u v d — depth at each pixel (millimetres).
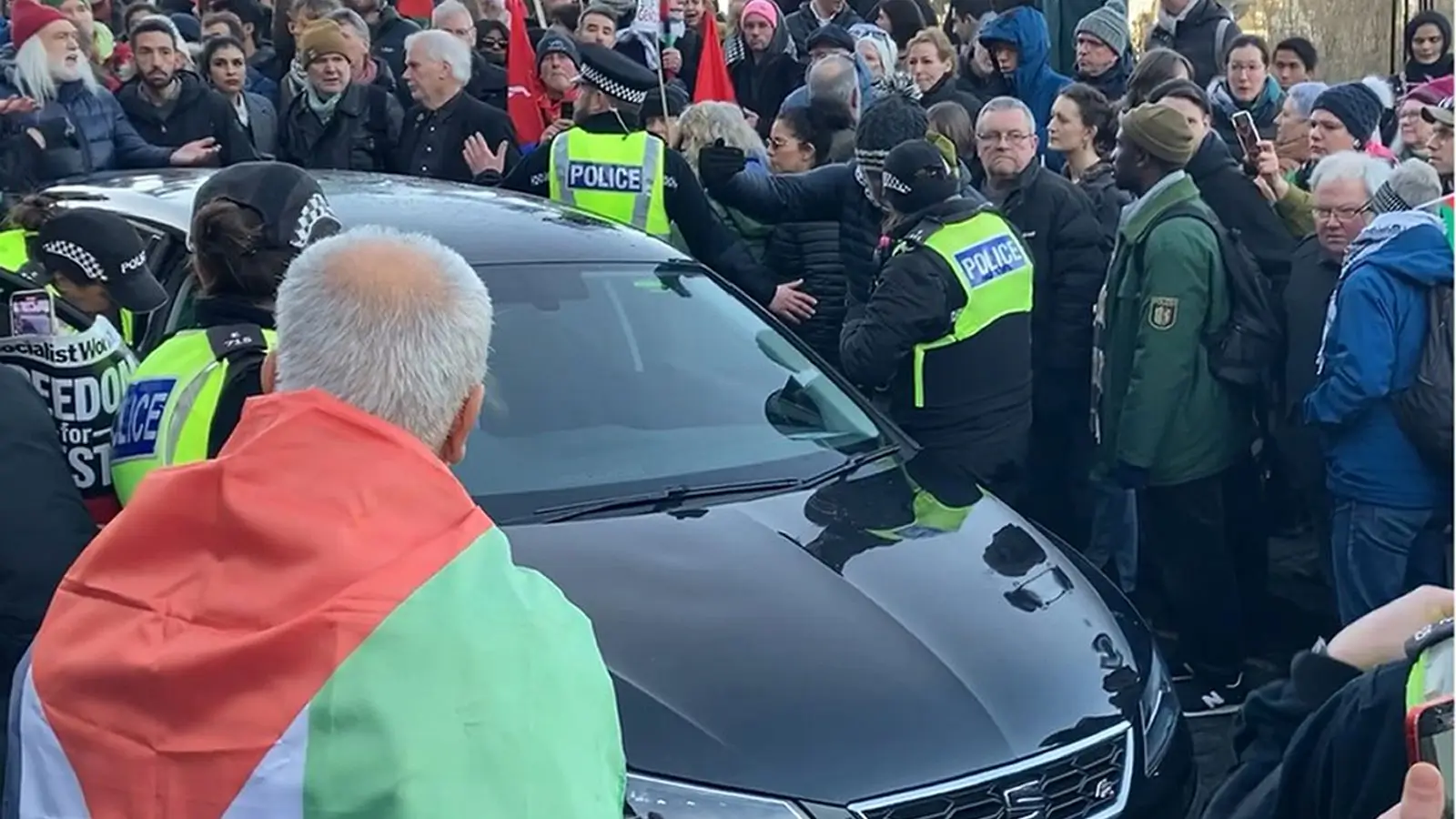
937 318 4492
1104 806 3086
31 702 1669
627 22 9469
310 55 7289
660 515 3562
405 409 1767
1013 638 3229
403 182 4719
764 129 8641
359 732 1551
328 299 1772
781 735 2820
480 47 9281
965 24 9422
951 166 5645
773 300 5719
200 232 2852
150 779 1581
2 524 2619
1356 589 4445
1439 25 8586
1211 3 8883
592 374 3955
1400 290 4176
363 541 1632
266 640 1576
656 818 2707
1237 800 2029
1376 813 1704
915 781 2824
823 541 3506
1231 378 4809
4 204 4941
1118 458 4934
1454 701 1548
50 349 2982
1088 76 7801
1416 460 4281
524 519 3492
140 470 2812
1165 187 4828
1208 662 5188
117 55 8031
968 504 3867
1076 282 5465
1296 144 6617
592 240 4410
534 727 1597
